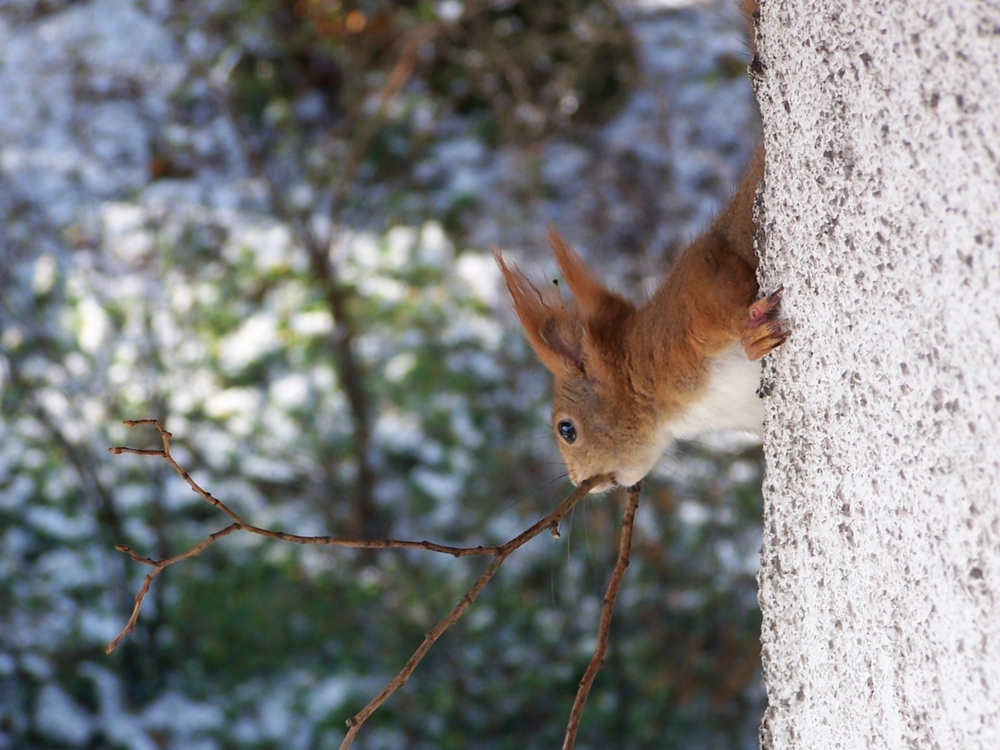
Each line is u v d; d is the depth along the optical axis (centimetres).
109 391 1127
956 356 251
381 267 1299
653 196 1093
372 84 1350
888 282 271
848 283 286
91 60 1306
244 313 1275
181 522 1132
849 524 291
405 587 1072
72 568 1095
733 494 988
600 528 1018
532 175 1167
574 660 1002
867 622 286
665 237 1065
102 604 1079
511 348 1196
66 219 1264
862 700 289
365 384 1216
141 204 1248
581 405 475
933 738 264
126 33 1336
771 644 327
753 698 965
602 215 1105
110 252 1258
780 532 322
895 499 273
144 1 1281
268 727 995
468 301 1258
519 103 1209
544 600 1039
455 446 1160
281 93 1385
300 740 984
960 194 248
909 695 271
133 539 1115
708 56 1226
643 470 474
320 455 1153
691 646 970
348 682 1023
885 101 268
